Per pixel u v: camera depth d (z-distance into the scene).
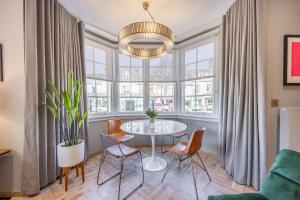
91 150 3.20
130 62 3.75
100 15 2.69
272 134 2.02
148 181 2.20
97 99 3.40
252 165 2.03
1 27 1.89
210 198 1.07
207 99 3.27
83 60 2.82
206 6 2.44
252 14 1.99
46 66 2.08
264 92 1.90
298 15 2.02
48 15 2.08
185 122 3.57
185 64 3.65
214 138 3.11
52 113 2.07
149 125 2.57
